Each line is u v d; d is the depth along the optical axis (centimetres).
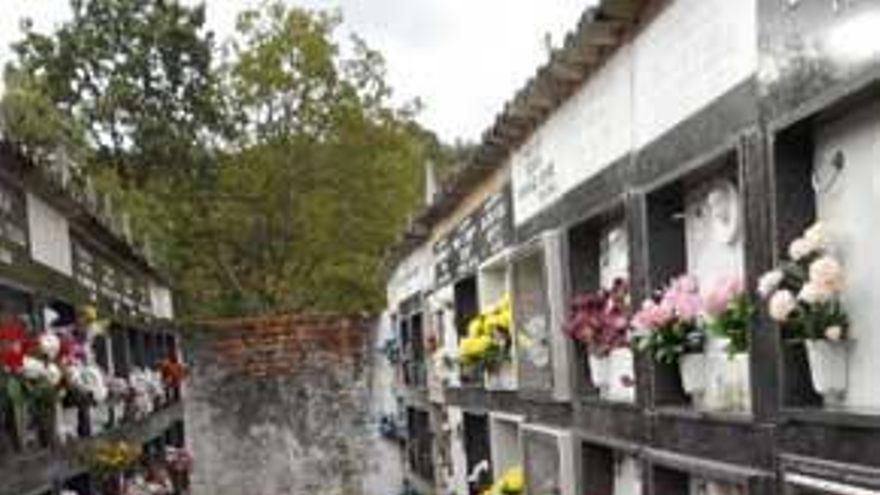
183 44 2123
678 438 523
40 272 731
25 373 566
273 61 2045
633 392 600
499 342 931
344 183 2064
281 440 1706
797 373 405
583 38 586
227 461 1697
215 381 1706
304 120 2059
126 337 1127
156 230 1802
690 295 499
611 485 704
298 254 2072
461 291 1141
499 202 915
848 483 366
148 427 1156
